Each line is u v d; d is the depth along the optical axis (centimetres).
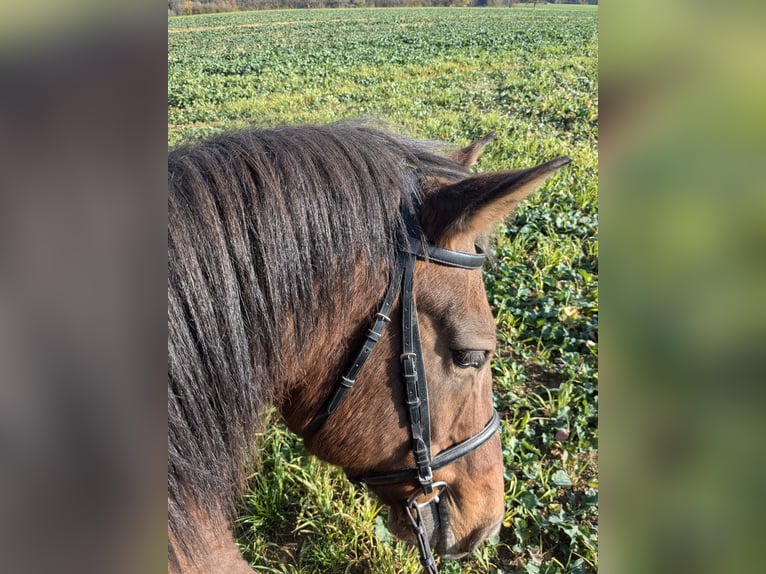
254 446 190
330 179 182
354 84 1541
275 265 174
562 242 596
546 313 492
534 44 2077
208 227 167
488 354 201
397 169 192
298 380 196
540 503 338
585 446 377
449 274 189
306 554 327
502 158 801
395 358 191
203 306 165
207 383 169
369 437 200
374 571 314
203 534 190
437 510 229
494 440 228
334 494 353
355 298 186
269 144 188
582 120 1041
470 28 2684
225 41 2619
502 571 313
